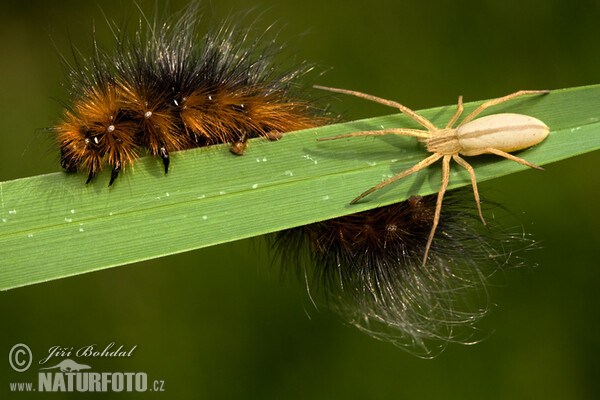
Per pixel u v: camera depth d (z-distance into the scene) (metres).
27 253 0.18
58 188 0.18
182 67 0.18
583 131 0.18
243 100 0.18
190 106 0.18
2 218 0.18
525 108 0.18
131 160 0.18
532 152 0.18
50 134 0.18
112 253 0.18
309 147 0.18
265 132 0.18
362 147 0.18
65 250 0.18
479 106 0.18
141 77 0.18
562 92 0.18
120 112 0.18
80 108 0.18
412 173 0.18
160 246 0.18
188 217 0.18
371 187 0.18
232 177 0.18
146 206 0.18
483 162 0.18
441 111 0.18
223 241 0.18
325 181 0.18
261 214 0.18
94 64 0.18
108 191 0.18
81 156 0.18
